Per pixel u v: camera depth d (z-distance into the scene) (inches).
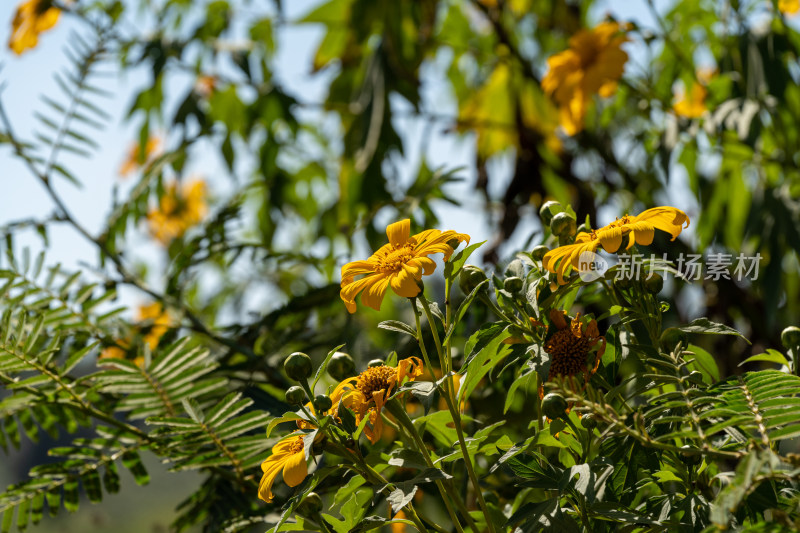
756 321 150.7
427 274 98.0
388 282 98.5
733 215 163.3
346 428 98.7
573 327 99.1
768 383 96.0
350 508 99.3
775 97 149.3
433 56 225.1
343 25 215.6
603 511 96.4
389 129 197.3
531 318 99.3
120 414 118.3
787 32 152.5
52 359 112.1
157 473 124.3
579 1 227.8
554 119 217.0
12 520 111.2
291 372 98.3
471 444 99.0
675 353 97.0
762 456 91.0
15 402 110.0
